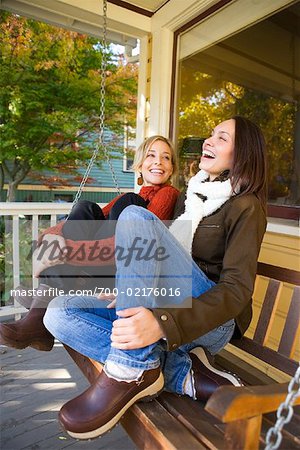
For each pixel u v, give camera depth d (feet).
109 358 3.34
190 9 8.75
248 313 4.33
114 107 18.60
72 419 3.11
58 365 7.34
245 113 10.31
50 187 20.63
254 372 5.41
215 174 4.42
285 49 8.86
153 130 10.28
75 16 9.27
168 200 5.09
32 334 4.91
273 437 3.07
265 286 7.13
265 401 2.35
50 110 17.80
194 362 3.75
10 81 16.38
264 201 3.99
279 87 9.35
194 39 9.36
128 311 3.18
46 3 8.63
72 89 17.54
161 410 3.36
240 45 9.07
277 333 6.91
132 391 3.24
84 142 19.36
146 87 10.65
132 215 3.37
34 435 5.31
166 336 3.05
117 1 9.32
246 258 3.50
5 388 6.47
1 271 9.91
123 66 18.02
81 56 17.13
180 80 9.97
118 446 5.20
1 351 7.89
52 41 16.26
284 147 9.05
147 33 10.18
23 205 9.18
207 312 3.17
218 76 10.34
